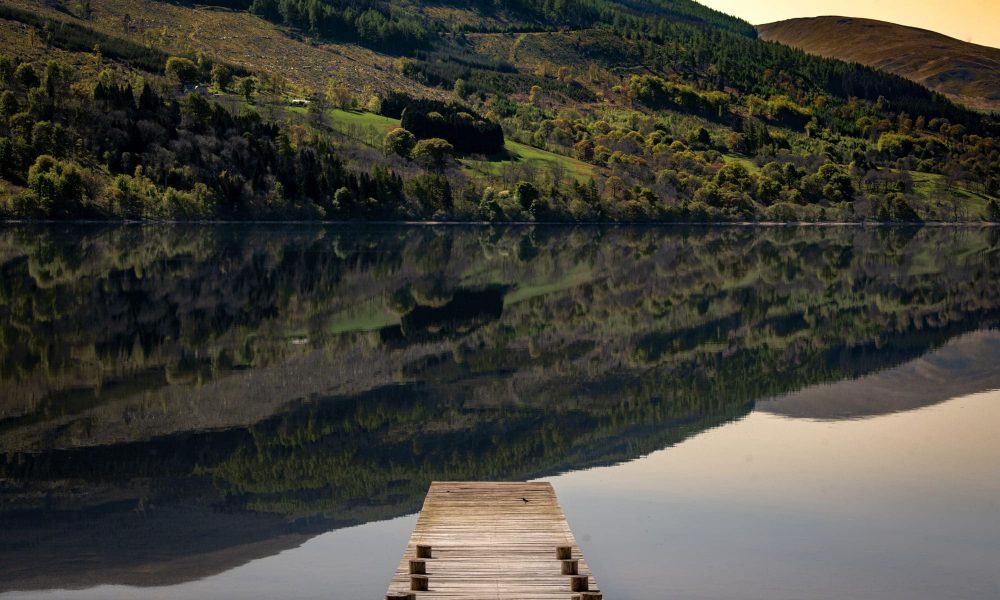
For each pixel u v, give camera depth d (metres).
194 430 22.62
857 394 28.42
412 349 34.38
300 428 23.06
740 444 22.33
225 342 34.38
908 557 15.34
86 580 14.02
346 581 14.12
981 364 33.75
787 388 29.19
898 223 183.75
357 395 26.78
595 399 27.06
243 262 66.19
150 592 13.63
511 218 143.12
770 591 13.93
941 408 26.62
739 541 15.91
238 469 19.69
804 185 192.38
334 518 16.89
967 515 17.38
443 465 20.31
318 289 52.00
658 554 15.30
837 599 13.70
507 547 13.38
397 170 146.50
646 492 18.56
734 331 40.88
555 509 15.20
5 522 16.34
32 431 22.17
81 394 25.88
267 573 14.38
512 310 45.91
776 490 18.72
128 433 22.20
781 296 54.41
